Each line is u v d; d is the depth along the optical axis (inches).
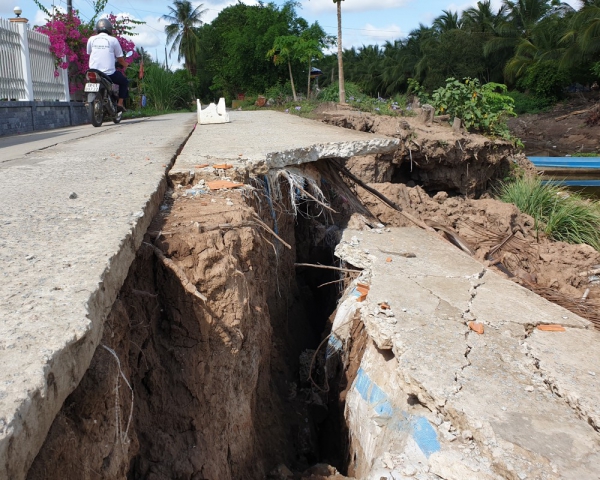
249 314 151.2
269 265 222.2
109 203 141.4
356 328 201.8
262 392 185.2
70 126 538.3
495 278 195.5
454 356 136.9
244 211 161.9
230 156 224.5
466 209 343.6
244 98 1018.1
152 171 189.6
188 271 135.0
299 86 1004.6
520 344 144.3
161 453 127.6
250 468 155.3
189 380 133.4
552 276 261.4
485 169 449.7
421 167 430.3
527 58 1619.1
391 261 214.1
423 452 115.6
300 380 233.1
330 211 282.7
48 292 83.3
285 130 343.0
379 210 297.6
